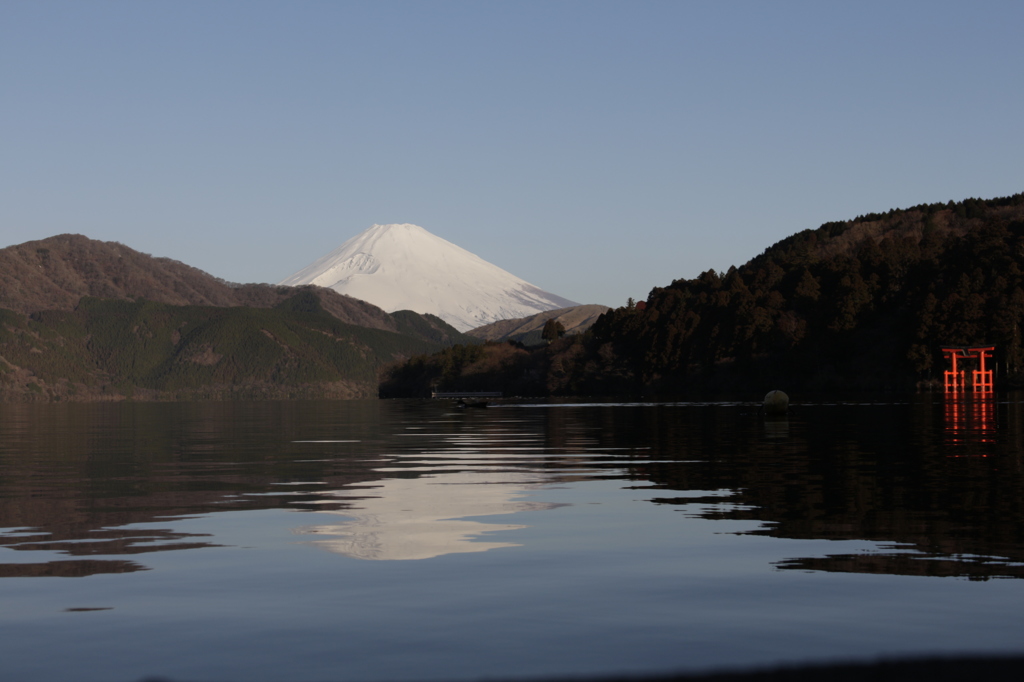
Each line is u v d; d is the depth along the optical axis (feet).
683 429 183.01
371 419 289.12
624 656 33.47
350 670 32.32
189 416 381.40
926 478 84.12
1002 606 39.19
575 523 60.54
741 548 51.44
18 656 33.73
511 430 194.08
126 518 63.36
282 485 84.17
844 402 363.15
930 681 31.01
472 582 43.93
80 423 294.46
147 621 37.73
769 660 33.04
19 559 49.29
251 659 33.37
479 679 31.48
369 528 58.95
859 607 39.19
